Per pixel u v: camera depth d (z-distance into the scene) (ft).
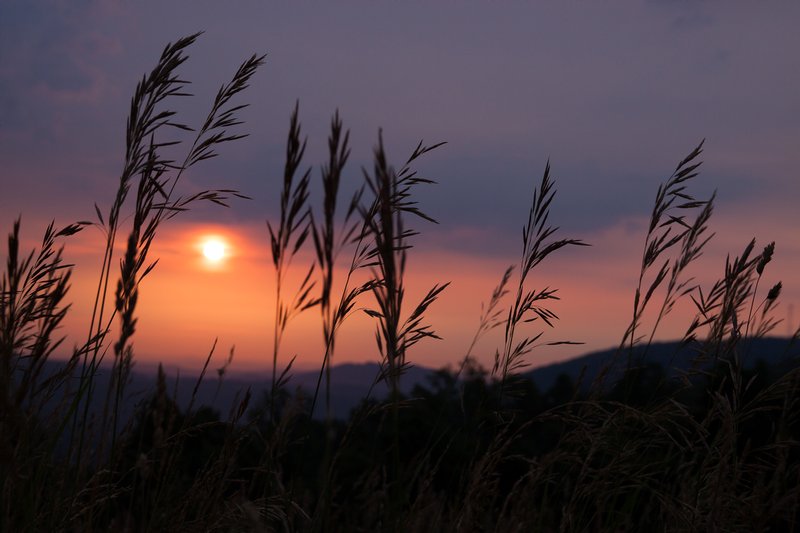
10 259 6.69
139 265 8.61
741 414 9.25
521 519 8.68
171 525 7.72
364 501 7.86
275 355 6.88
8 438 6.28
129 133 9.41
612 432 9.51
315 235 5.18
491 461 8.61
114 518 7.55
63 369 7.74
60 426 7.84
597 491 9.32
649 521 9.73
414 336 7.86
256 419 7.71
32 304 7.51
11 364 6.47
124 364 7.91
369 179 5.15
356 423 7.45
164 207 9.35
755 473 9.24
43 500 8.07
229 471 7.89
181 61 9.79
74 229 8.27
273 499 7.54
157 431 7.25
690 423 9.64
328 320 5.30
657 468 9.76
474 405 9.12
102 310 8.39
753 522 8.83
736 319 10.18
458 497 8.74
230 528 7.70
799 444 8.86
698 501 9.16
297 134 6.16
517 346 9.71
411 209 7.79
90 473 8.11
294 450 7.58
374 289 5.64
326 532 6.73
